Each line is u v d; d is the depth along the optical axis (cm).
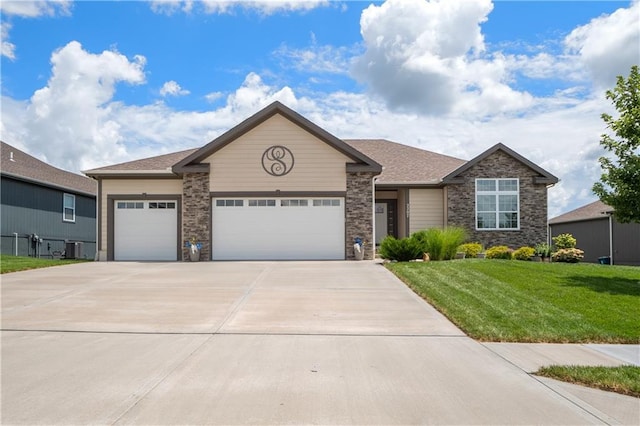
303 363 650
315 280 1366
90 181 3353
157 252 2136
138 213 2145
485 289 1159
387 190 2480
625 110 1292
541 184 2273
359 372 615
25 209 2494
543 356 704
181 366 632
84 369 618
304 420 470
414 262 1666
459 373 617
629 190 1271
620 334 812
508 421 474
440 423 467
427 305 1039
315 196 2025
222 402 512
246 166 2036
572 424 470
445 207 2308
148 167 2189
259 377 591
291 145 2038
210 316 930
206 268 1666
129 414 480
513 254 2028
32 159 3052
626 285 1198
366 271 1559
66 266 1748
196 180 2036
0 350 704
